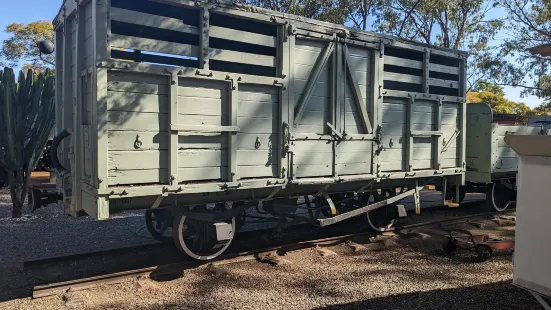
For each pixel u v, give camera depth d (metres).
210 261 5.38
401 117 6.66
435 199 11.71
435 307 4.10
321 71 5.64
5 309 4.02
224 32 4.84
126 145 4.26
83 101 4.68
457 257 5.89
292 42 5.36
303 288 4.64
